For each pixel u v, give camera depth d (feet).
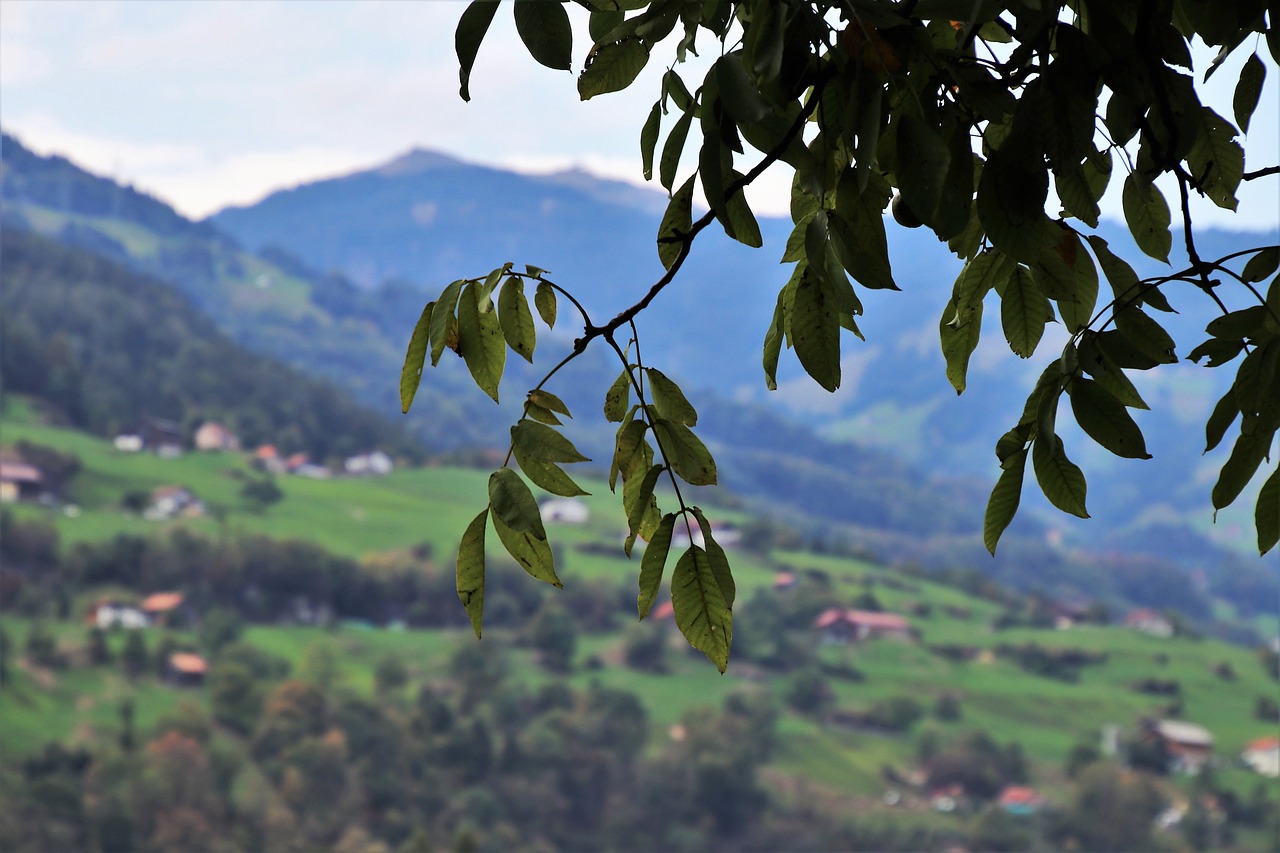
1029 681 459.73
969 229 6.67
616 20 6.20
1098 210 6.04
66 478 528.63
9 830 262.88
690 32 5.52
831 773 375.86
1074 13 5.80
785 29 5.13
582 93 5.72
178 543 454.81
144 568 447.01
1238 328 5.70
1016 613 544.62
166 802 293.43
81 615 416.87
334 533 531.91
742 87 5.06
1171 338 5.77
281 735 335.26
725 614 5.32
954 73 5.25
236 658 385.09
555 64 5.11
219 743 334.24
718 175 5.20
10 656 364.17
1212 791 351.67
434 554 513.86
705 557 5.34
